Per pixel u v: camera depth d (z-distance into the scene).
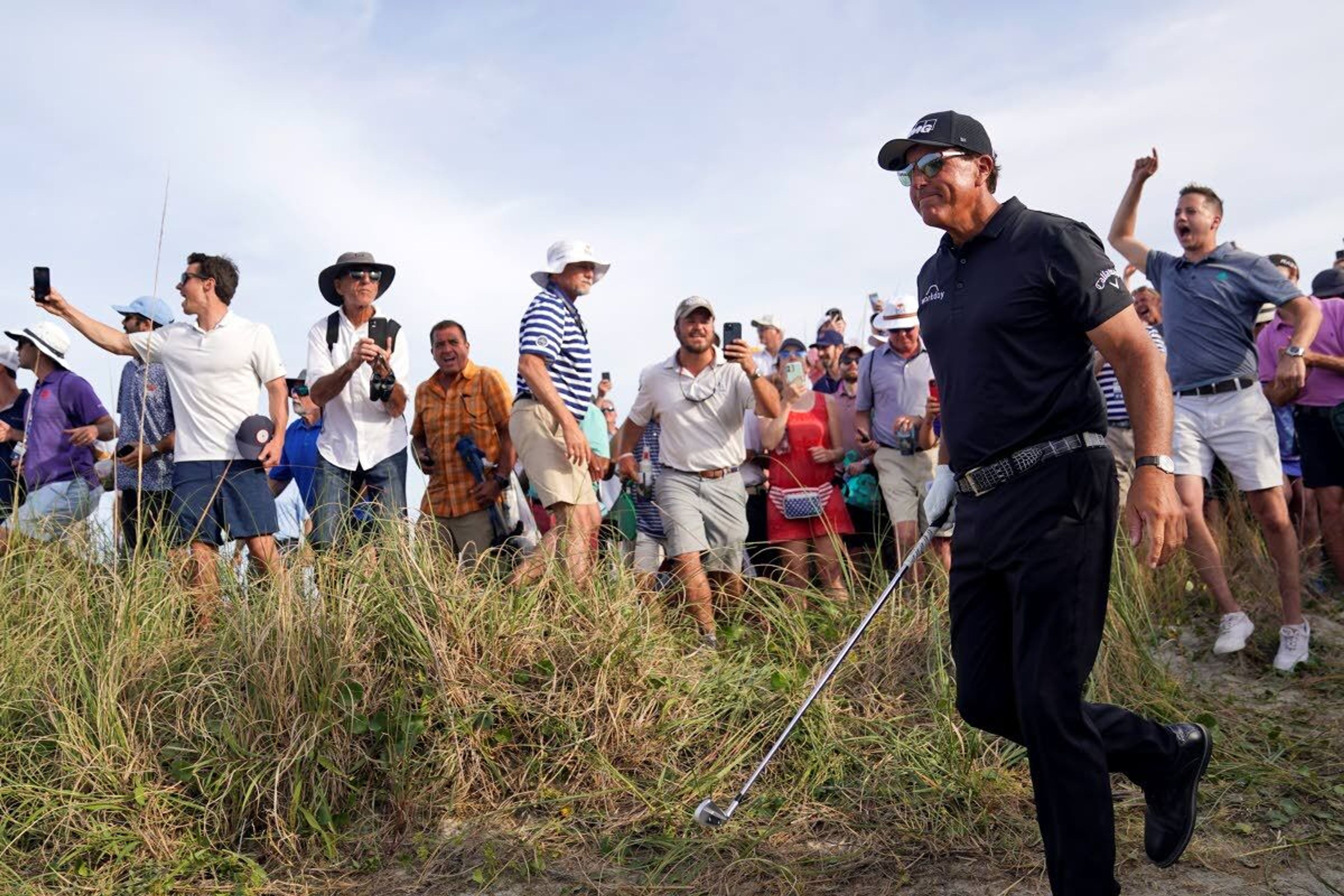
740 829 3.68
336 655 4.07
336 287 5.83
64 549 5.10
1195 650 5.63
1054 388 2.80
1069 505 2.77
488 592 4.48
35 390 6.20
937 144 2.90
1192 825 3.04
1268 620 5.91
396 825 3.75
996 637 2.94
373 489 5.62
